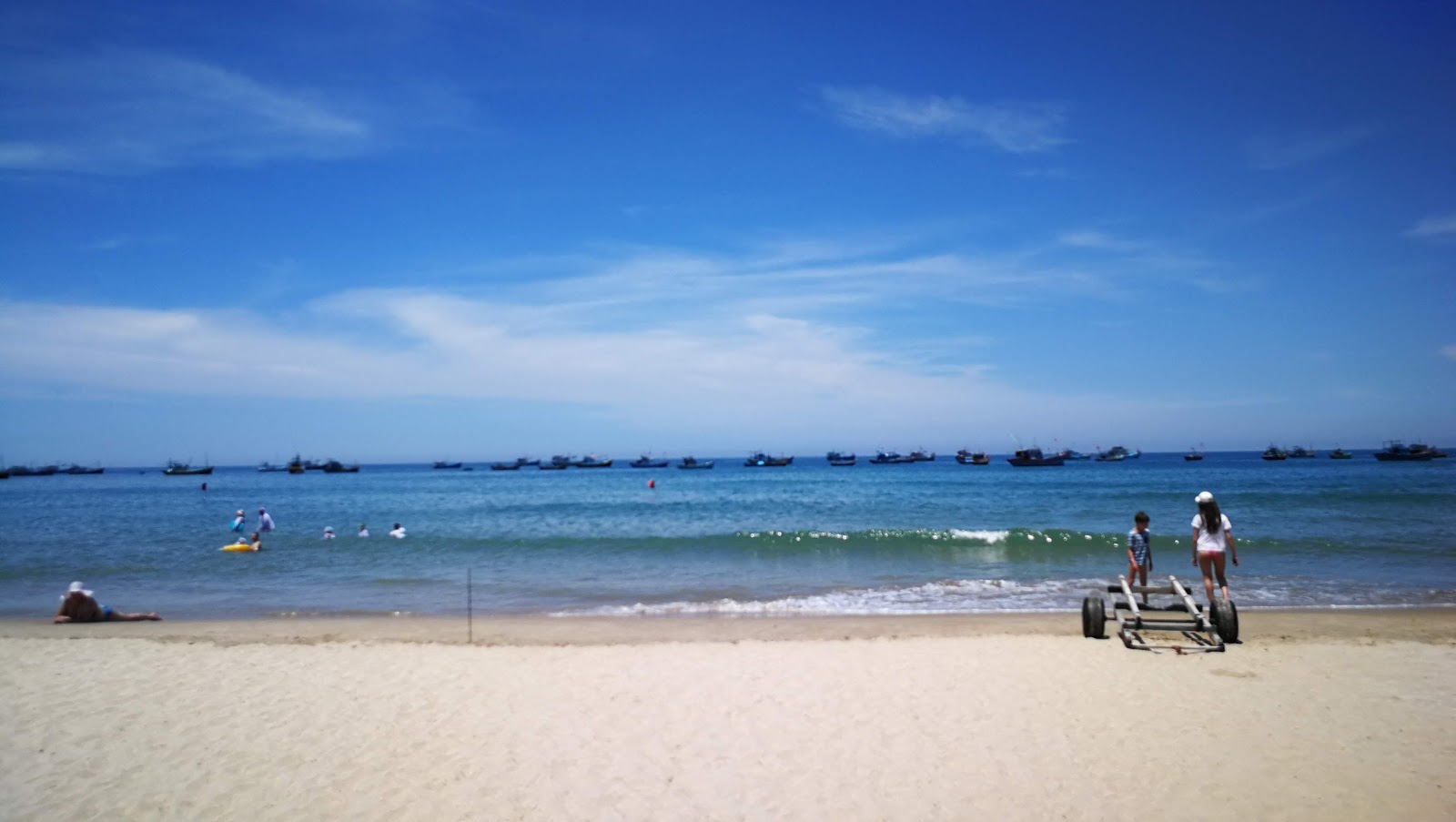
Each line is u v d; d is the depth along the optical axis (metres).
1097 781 6.84
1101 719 8.43
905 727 8.20
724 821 6.14
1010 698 9.18
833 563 23.22
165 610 17.16
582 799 6.54
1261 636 12.80
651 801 6.49
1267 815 6.22
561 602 17.70
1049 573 21.22
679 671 10.52
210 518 41.84
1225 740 7.81
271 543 28.69
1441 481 61.06
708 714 8.70
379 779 6.97
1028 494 50.19
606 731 8.17
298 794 6.68
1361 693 9.38
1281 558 22.14
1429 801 6.44
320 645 12.55
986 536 26.67
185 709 8.98
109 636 13.75
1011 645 11.97
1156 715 8.58
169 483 103.31
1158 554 23.33
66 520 40.94
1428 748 7.59
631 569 22.52
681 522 35.78
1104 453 155.50
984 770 7.09
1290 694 9.34
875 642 12.48
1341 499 41.00
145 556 25.48
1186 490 51.91
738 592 18.81
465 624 15.09
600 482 82.94
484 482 88.94
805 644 12.29
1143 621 11.79
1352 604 16.36
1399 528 28.56
